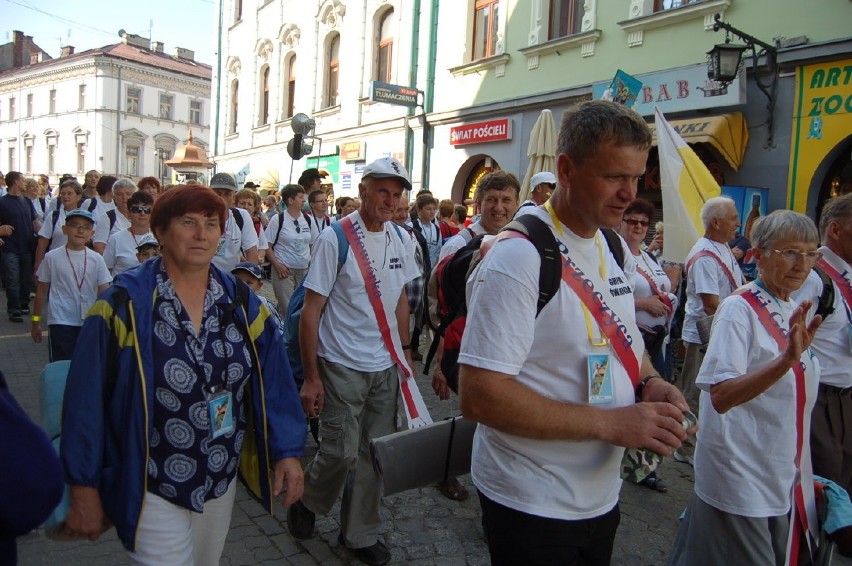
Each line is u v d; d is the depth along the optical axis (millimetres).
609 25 10102
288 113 19906
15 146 52688
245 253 5887
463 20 12984
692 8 8789
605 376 1631
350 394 3055
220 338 1990
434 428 2207
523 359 1571
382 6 15266
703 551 2381
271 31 20234
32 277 9297
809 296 2988
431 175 14078
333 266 3072
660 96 9109
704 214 4453
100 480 1839
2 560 1239
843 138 7500
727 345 2285
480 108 12516
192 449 1917
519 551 1646
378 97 13227
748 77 8344
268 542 3289
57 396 1992
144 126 47094
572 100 10703
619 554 3363
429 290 3152
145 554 1883
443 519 3656
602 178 1560
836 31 7469
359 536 3066
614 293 1725
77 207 7504
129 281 1902
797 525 2332
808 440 2355
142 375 1834
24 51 55469
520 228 1633
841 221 3057
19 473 1199
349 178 16672
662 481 4211
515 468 1656
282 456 2088
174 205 1903
